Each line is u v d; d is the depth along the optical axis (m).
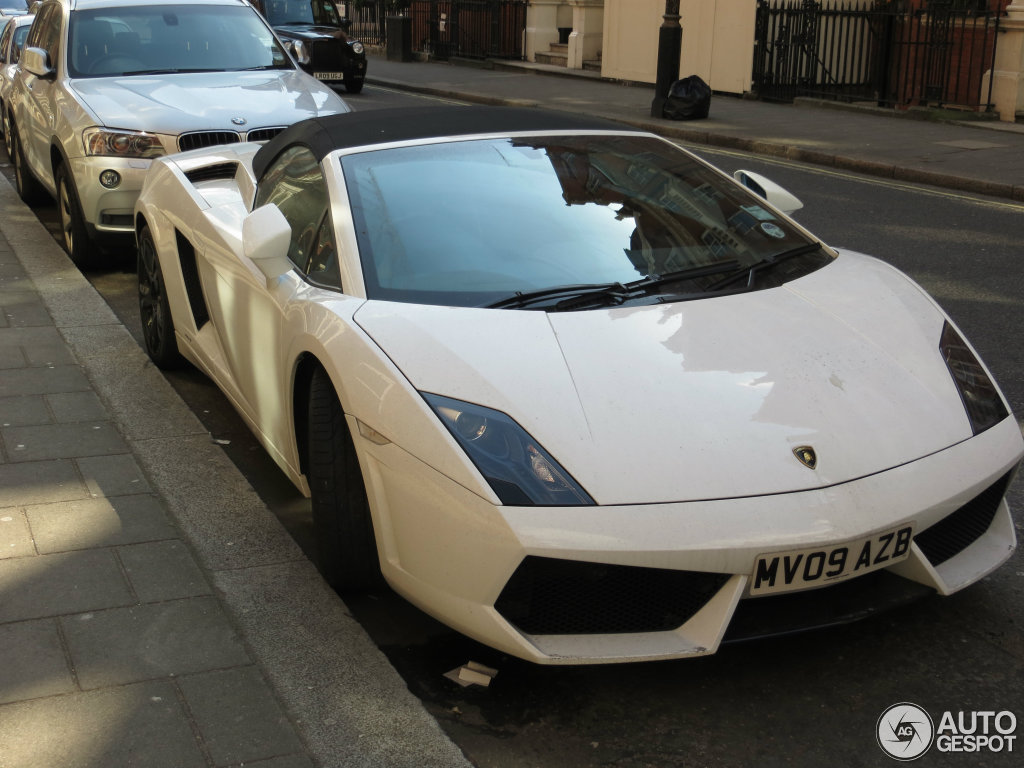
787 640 3.15
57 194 7.62
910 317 3.45
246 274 3.97
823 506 2.67
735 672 3.00
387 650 3.13
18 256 7.43
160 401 4.88
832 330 3.27
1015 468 3.08
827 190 10.97
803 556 2.64
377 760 2.59
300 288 3.55
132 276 7.27
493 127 4.13
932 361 3.23
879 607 2.85
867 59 18.23
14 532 3.59
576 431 2.76
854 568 2.70
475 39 25.78
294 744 2.59
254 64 8.35
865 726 2.78
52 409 4.72
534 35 24.75
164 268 4.98
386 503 2.90
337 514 3.16
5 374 5.14
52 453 4.25
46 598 3.19
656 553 2.58
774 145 13.48
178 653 2.94
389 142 3.93
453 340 3.03
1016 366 5.53
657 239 3.66
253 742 2.59
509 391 2.85
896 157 12.41
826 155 12.70
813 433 2.83
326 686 2.87
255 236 3.51
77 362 5.36
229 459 4.33
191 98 7.34
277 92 7.68
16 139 9.38
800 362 3.07
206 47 8.33
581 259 3.50
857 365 3.11
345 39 20.34
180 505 3.90
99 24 8.25
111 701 2.72
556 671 3.03
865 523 2.68
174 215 4.87
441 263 3.41
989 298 6.82
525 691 2.94
